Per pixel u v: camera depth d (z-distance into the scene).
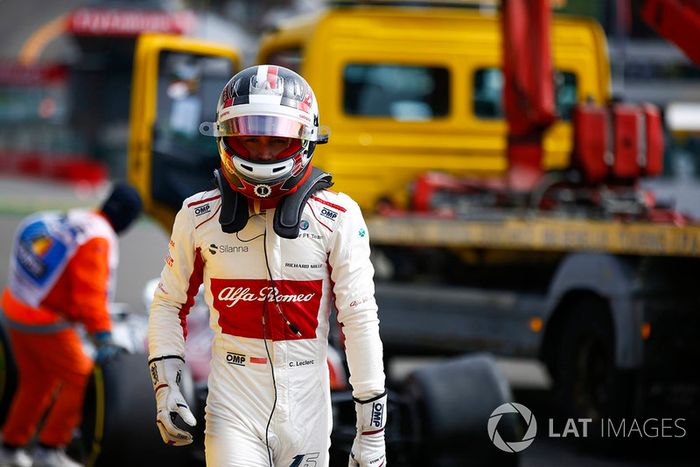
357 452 10.91
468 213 26.19
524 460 20.64
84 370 18.98
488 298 24.81
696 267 20.83
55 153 160.75
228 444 10.73
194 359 18.62
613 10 90.62
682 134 30.61
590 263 21.61
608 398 20.92
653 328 20.42
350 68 28.52
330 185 11.17
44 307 18.78
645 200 26.86
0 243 61.97
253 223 10.89
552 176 27.36
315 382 11.00
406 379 17.34
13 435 19.34
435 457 16.44
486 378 16.92
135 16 148.88
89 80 154.38
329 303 11.11
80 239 18.38
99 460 16.11
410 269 28.23
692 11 24.94
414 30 28.83
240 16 150.88
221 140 10.73
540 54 27.11
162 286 11.32
